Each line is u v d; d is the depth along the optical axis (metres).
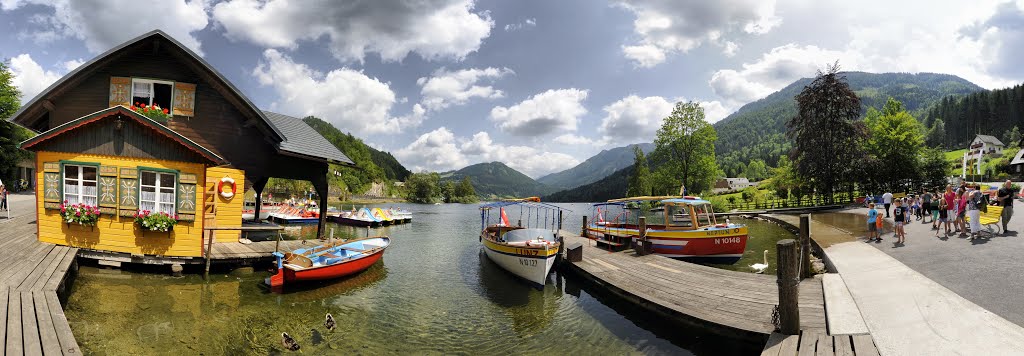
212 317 10.05
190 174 12.87
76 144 12.73
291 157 18.08
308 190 75.50
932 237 15.66
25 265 10.42
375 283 14.33
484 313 11.59
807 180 43.88
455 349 9.15
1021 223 16.66
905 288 9.40
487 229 20.50
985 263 10.88
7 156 39.97
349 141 125.19
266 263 14.43
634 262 15.56
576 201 166.00
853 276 11.15
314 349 8.77
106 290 11.22
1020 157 63.78
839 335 7.47
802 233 12.13
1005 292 8.60
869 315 8.19
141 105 14.67
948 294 8.71
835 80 41.06
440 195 127.00
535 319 11.13
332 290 13.07
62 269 10.27
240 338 9.02
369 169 116.19
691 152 53.62
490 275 16.11
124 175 12.62
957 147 134.50
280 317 10.42
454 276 15.84
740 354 8.75
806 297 10.02
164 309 10.30
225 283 12.74
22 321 7.20
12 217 19.53
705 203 19.16
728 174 172.38
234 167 16.41
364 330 9.98
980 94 141.12
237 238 16.61
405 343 9.38
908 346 6.71
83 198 12.76
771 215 38.19
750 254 20.19
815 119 42.25
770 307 9.81
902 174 43.00
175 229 12.82
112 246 12.67
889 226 21.56
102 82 15.16
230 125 16.31
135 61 15.22
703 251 17.58
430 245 23.97
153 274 12.85
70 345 6.53
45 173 12.80
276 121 19.62
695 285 12.02
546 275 14.07
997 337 6.59
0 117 39.47
